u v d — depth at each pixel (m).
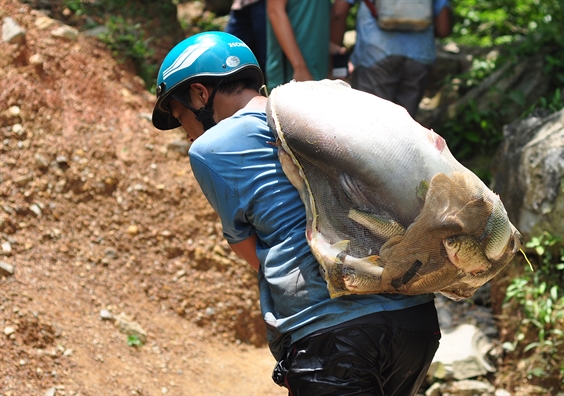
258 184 2.17
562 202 4.09
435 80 6.62
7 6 4.66
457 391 3.86
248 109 2.28
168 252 4.08
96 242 3.96
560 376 3.81
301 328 2.11
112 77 4.77
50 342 3.30
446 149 2.12
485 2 7.91
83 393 3.15
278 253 2.16
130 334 3.60
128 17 5.42
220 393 3.48
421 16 4.95
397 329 2.10
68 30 4.73
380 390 2.14
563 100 5.38
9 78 4.23
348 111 2.06
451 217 2.01
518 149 4.59
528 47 5.91
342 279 2.03
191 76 2.30
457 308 4.47
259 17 4.67
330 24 4.88
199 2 7.41
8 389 3.02
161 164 4.38
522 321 4.05
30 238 3.78
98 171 4.18
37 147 4.09
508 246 2.12
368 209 2.01
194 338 3.83
